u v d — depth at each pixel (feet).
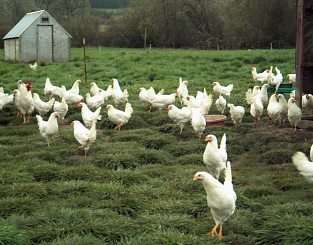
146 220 24.11
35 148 39.14
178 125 45.06
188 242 20.99
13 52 120.67
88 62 107.45
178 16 178.40
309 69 45.98
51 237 21.93
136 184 30.25
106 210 25.16
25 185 28.68
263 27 159.33
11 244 20.56
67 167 33.60
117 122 45.42
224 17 174.60
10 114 54.34
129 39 180.75
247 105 57.41
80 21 181.68
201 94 52.70
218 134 42.47
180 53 127.75
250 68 96.53
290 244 20.88
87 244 20.75
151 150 37.27
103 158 34.88
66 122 50.14
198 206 26.04
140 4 182.39
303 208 24.86
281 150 37.22
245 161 36.78
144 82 79.15
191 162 35.42
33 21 116.37
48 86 60.90
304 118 46.62
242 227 23.66
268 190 29.19
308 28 44.83
